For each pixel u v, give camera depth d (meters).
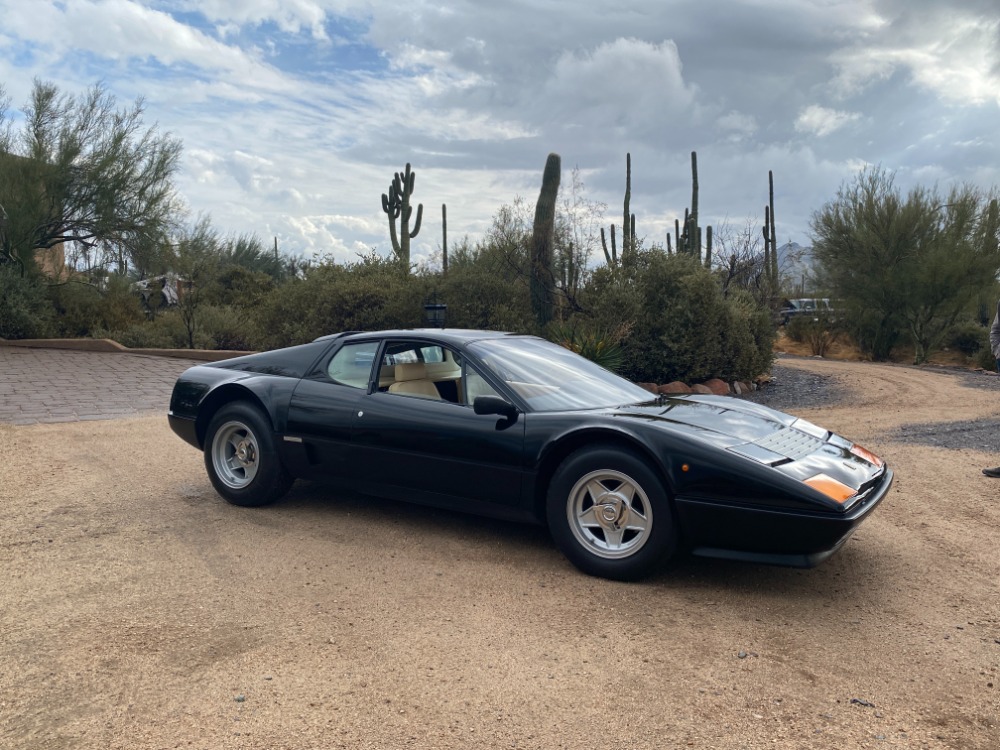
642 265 14.41
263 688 2.99
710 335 13.56
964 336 25.77
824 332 26.78
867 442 8.27
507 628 3.54
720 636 3.47
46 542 4.76
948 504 5.74
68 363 15.63
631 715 2.80
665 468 3.89
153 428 8.95
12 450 7.55
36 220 18.66
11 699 2.90
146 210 19.73
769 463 3.83
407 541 4.79
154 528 5.06
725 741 2.63
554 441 4.25
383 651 3.31
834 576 4.24
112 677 3.07
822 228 25.19
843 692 2.97
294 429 5.23
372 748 2.59
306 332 15.38
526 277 15.98
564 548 4.23
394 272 16.20
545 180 14.47
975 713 2.82
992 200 23.12
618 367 13.16
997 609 3.79
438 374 4.94
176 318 20.48
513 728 2.72
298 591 3.99
